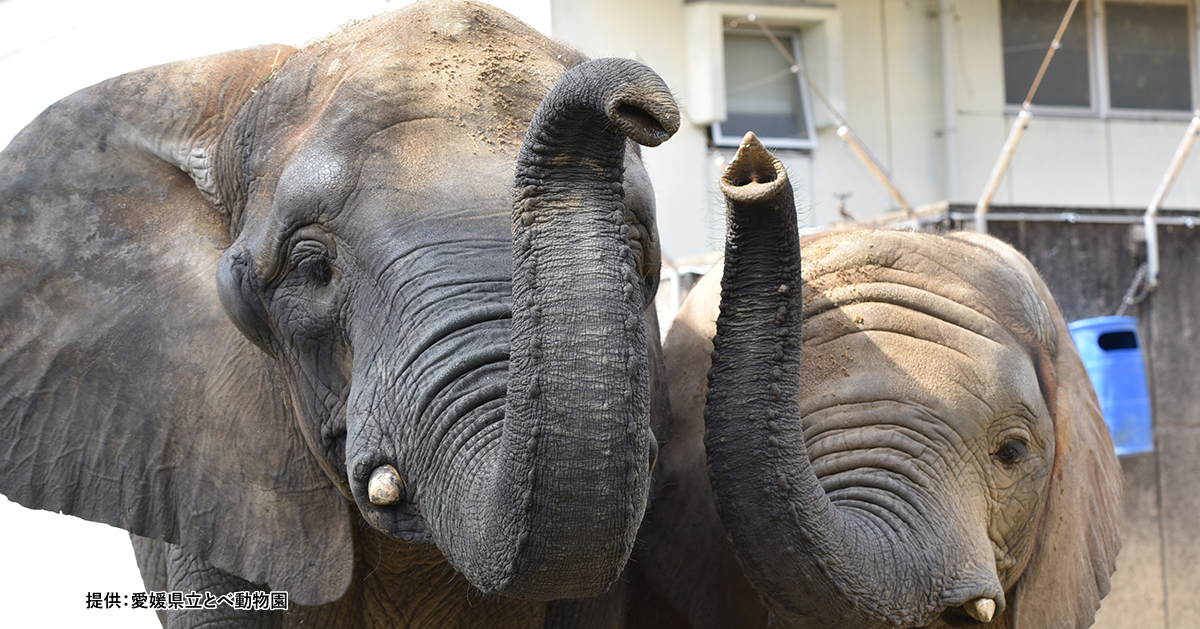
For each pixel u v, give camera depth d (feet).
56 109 11.84
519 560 7.73
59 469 11.45
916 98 41.68
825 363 12.10
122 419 11.40
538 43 10.47
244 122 10.85
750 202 8.92
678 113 6.92
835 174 40.47
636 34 36.78
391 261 9.12
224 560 11.09
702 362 13.33
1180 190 45.27
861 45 41.16
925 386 11.87
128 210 11.58
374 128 9.55
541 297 7.47
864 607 10.32
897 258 12.70
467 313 8.75
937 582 10.98
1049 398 12.92
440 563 11.78
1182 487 28.45
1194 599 28.22
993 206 27.63
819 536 10.02
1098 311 28.12
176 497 11.27
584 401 7.39
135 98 11.64
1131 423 26.35
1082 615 13.55
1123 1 45.11
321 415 9.94
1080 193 43.86
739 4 38.50
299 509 10.98
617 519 7.60
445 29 10.11
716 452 10.07
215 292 11.29
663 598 13.35
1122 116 44.78
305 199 9.53
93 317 11.51
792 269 9.58
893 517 11.14
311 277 9.71
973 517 11.62
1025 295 13.16
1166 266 28.68
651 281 10.55
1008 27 42.91
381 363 9.07
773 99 40.27
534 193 7.54
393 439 8.98
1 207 11.65
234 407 11.16
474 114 9.60
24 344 11.59
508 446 7.61
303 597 10.88
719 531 12.85
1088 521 13.80
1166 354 28.53
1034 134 43.14
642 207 10.05
